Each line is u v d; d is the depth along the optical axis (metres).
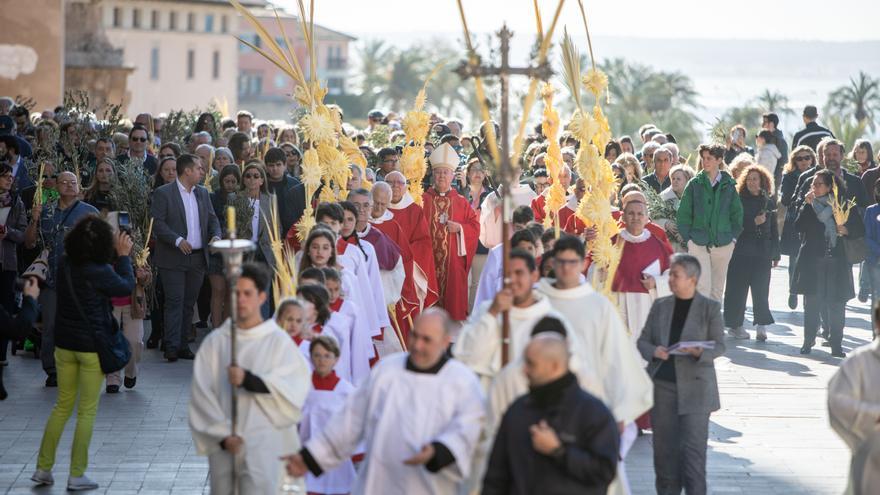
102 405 21.52
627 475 17.83
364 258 19.67
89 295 16.41
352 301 18.19
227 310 25.20
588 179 18.36
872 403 12.98
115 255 17.06
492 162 14.06
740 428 20.72
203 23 139.25
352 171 22.73
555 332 12.13
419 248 23.55
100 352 16.48
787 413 21.73
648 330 15.97
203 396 13.65
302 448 12.71
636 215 18.88
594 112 18.91
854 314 32.50
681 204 27.08
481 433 12.33
